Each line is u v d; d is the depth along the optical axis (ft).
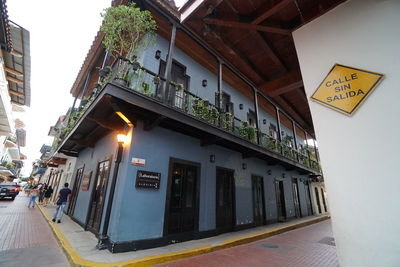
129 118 15.72
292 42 12.27
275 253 15.65
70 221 23.66
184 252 13.96
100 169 21.25
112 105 14.46
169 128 18.70
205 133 19.67
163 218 16.30
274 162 31.65
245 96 34.32
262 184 29.81
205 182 20.71
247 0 8.71
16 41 23.22
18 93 35.50
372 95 5.75
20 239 16.22
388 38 5.83
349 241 5.41
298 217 36.68
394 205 4.85
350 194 5.61
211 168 21.88
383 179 5.12
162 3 17.67
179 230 17.28
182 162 19.01
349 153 5.84
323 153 6.40
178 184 18.40
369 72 5.94
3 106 27.35
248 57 14.32
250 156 26.04
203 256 14.34
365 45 6.23
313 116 6.93
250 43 12.87
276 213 30.91
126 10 15.39
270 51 12.76
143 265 11.89
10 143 59.26
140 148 16.34
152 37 19.58
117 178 16.05
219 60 21.79
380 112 5.50
